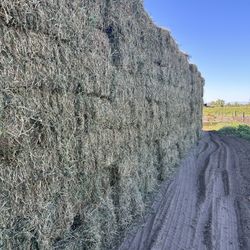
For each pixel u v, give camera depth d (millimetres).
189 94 12750
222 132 26703
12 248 2945
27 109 3012
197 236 5531
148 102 6750
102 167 4477
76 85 3771
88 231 4062
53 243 3543
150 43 6691
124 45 5070
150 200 6879
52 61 3352
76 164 3873
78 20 3775
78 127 3850
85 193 4055
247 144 18609
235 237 5594
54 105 3395
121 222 5188
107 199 4637
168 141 8586
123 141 5234
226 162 12258
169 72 8445
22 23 2979
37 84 3145
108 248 4645
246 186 8891
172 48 8734
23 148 2998
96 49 4258
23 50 2992
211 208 6926
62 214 3578
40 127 3221
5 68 2797
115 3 4855
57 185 3467
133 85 5637
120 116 5035
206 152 14523
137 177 5965
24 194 3039
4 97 2793
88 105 4031
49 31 3299
